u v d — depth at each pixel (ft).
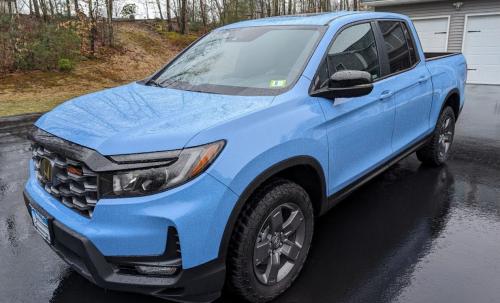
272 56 11.10
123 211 7.29
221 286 8.02
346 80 9.70
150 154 7.30
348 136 10.82
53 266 10.89
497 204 14.17
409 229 12.45
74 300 9.45
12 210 14.51
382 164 12.86
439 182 16.20
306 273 10.28
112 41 68.74
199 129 7.71
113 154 7.37
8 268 10.79
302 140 9.16
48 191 8.81
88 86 52.08
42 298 9.56
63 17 65.87
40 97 44.45
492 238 11.87
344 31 11.69
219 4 84.84
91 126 8.29
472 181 16.29
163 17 94.99
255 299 8.88
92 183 7.58
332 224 12.82
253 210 8.31
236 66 11.39
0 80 49.90
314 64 10.36
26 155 21.76
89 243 7.50
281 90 9.80
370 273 10.26
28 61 53.98
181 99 9.76
